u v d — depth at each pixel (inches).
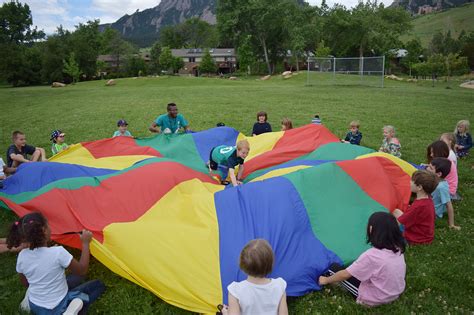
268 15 2310.5
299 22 2338.8
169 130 348.2
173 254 155.6
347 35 2271.2
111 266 160.4
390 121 530.6
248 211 174.7
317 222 178.1
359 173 213.5
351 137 349.1
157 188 202.1
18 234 129.9
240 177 237.5
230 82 1679.4
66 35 3038.9
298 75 1738.4
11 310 145.9
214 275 148.6
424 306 148.4
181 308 147.2
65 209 185.3
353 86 1195.3
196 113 629.0
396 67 2374.5
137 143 316.2
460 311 145.4
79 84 1991.9
